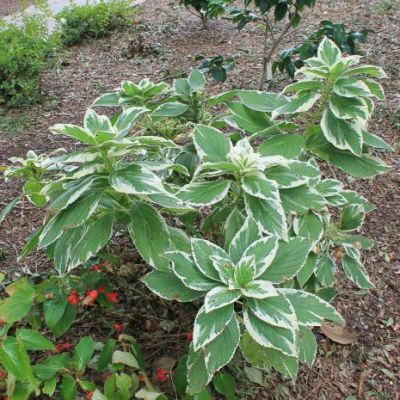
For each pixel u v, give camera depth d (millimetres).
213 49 5910
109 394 1616
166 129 2117
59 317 1729
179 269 1544
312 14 6785
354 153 1726
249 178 1624
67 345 1983
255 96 1984
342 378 2197
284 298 1482
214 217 1933
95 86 5172
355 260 2129
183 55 5828
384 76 1762
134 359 1715
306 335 1705
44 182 1979
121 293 2311
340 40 3666
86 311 2244
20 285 1741
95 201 1557
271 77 4527
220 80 3750
